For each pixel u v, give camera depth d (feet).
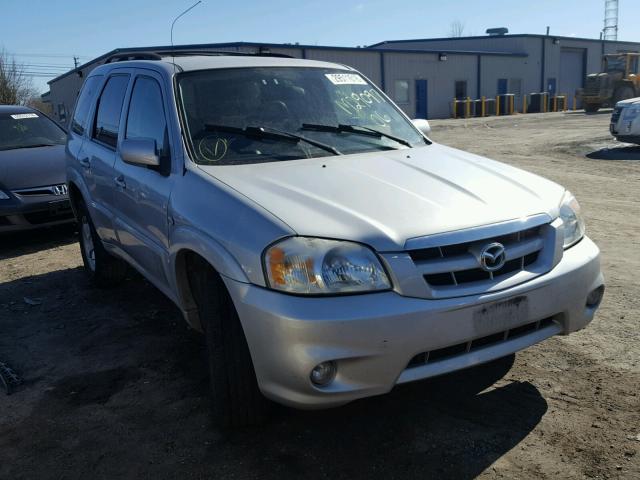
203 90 12.47
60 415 11.09
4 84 120.06
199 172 10.71
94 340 14.44
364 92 14.49
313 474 9.03
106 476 9.27
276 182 10.06
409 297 8.39
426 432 9.92
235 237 9.02
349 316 8.13
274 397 8.79
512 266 9.23
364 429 10.10
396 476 8.87
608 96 104.27
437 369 8.68
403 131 13.88
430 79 120.67
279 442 9.86
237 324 9.37
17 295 18.13
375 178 10.34
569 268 9.66
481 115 120.26
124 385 12.11
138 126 13.43
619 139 43.55
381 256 8.43
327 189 9.77
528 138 59.77
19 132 28.02
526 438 9.62
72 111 19.42
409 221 8.86
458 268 8.68
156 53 14.92
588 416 10.13
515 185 10.55
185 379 12.22
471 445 9.52
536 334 9.53
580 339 12.98
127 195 13.30
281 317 8.23
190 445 9.92
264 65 13.64
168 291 12.19
